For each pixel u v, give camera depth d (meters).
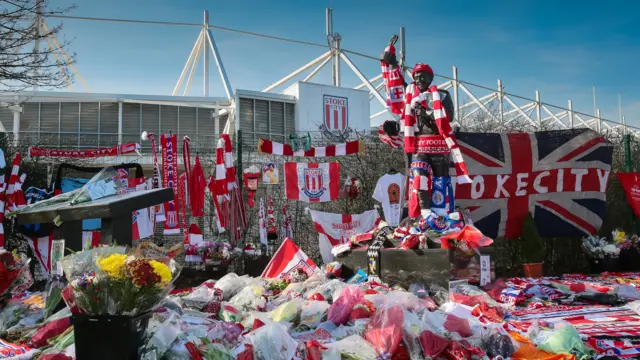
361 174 12.38
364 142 11.78
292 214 12.35
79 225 5.62
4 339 5.02
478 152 10.86
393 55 9.05
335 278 7.86
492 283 7.39
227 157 10.38
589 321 5.97
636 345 4.93
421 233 7.50
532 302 7.13
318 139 13.66
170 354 3.81
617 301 7.13
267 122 22.00
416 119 8.29
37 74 10.51
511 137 11.03
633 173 11.67
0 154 9.60
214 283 7.46
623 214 12.05
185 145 10.68
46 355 3.94
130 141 20.62
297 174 11.15
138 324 3.77
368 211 11.00
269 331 4.38
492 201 10.88
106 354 3.64
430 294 6.96
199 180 10.59
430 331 4.67
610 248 10.52
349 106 23.39
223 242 10.38
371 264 7.71
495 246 11.53
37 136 17.41
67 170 12.31
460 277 7.06
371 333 4.72
